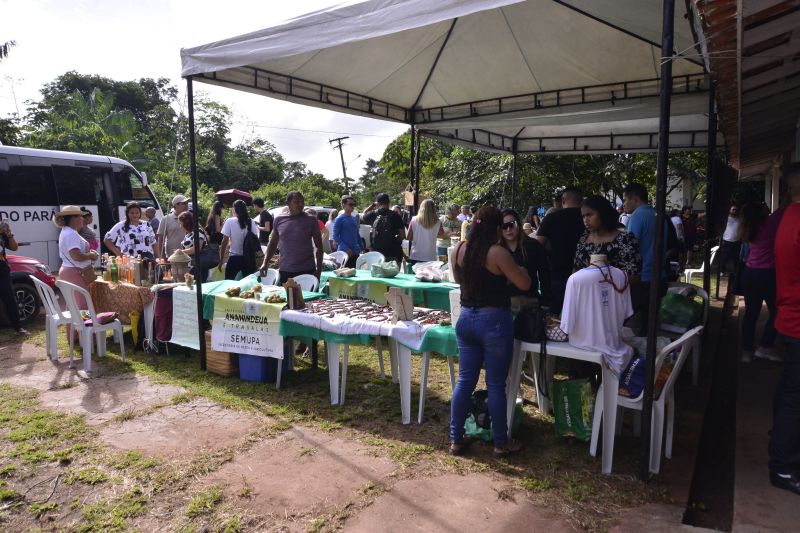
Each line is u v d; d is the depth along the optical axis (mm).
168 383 5160
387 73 7332
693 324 4746
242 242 7434
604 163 16406
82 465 3518
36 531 2832
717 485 3473
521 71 7523
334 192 44188
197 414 4383
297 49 4461
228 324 5227
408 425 4160
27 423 4199
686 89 7047
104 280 6566
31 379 5324
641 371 3430
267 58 4648
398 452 3678
